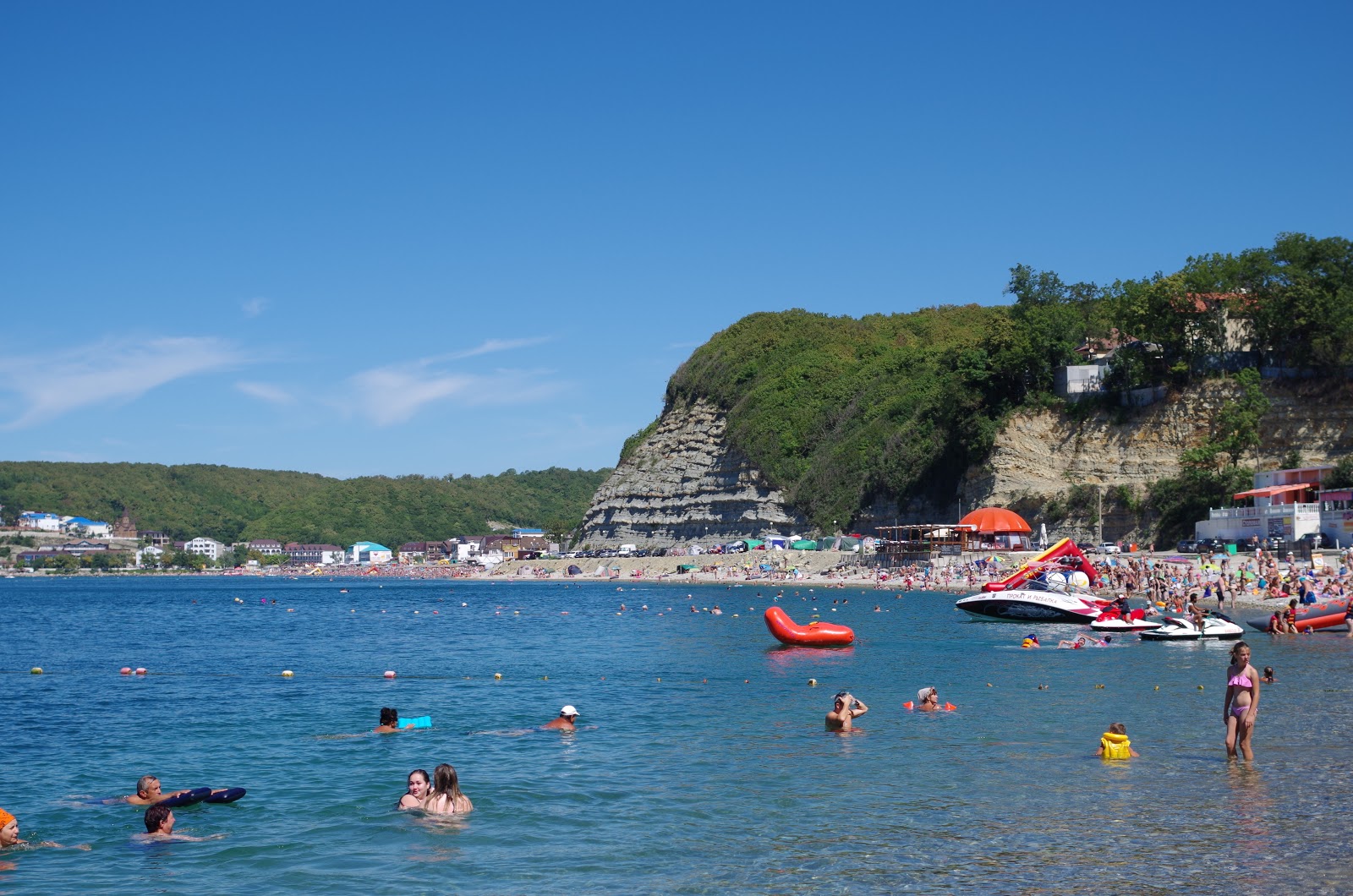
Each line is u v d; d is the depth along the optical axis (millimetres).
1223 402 103125
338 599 127062
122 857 17641
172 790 22219
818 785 21500
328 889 15875
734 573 146875
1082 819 18562
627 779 22438
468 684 39062
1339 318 98375
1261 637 49688
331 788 22172
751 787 21469
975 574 103438
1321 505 84938
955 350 155250
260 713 32531
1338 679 34719
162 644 59844
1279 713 28312
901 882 15547
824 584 123938
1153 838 17391
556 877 16203
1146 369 109062
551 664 45531
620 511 199500
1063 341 117188
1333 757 22953
